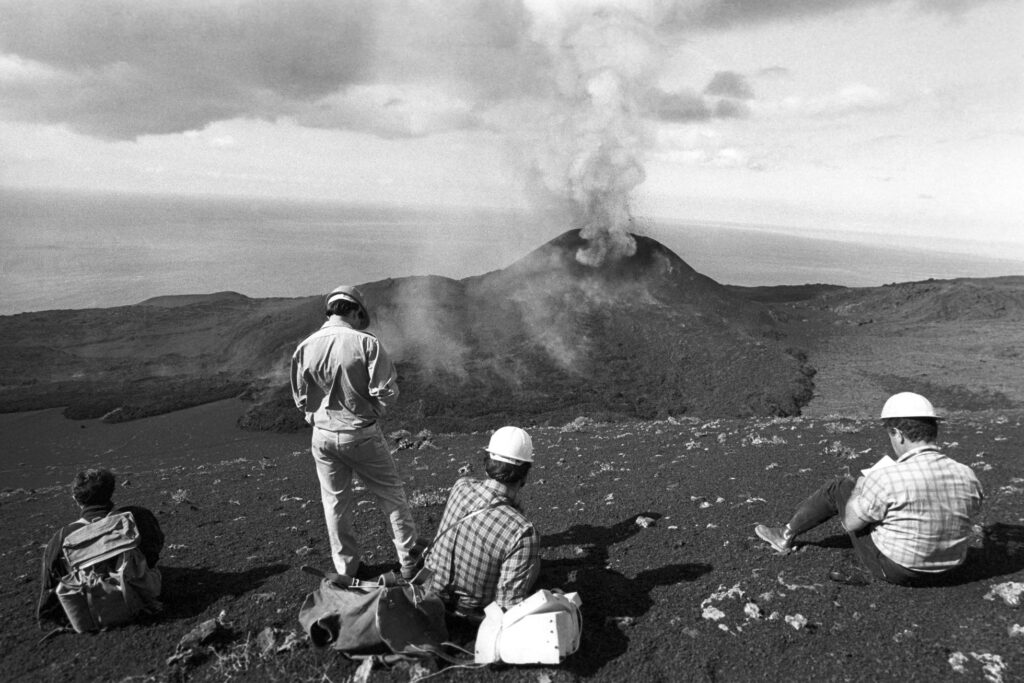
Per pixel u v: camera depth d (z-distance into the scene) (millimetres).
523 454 5414
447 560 5391
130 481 16438
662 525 7824
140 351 119375
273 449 44906
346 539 6266
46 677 5199
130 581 5910
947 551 5473
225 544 8125
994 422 15266
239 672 5113
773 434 14922
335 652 5227
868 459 11000
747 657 4945
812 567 6254
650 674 4793
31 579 7520
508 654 4836
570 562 6836
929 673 4633
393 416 61406
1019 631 4953
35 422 61469
